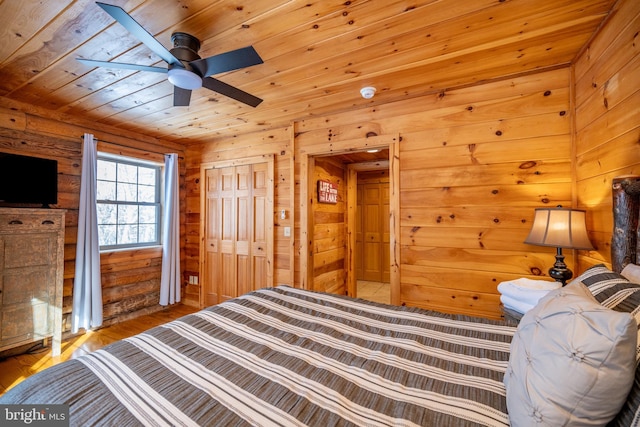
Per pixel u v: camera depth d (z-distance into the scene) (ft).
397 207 8.61
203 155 13.60
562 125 6.80
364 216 19.45
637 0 4.27
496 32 5.49
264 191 11.80
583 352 2.15
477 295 7.64
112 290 11.17
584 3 4.74
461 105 7.87
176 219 13.05
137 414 2.64
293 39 5.67
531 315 3.02
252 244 12.08
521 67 6.83
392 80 7.47
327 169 12.55
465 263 7.79
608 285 3.38
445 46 5.95
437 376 3.33
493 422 2.56
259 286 11.90
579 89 6.34
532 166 7.09
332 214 12.99
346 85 7.73
